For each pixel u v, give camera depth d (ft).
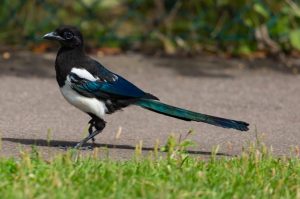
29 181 29.55
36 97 48.08
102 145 38.01
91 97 36.29
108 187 29.32
